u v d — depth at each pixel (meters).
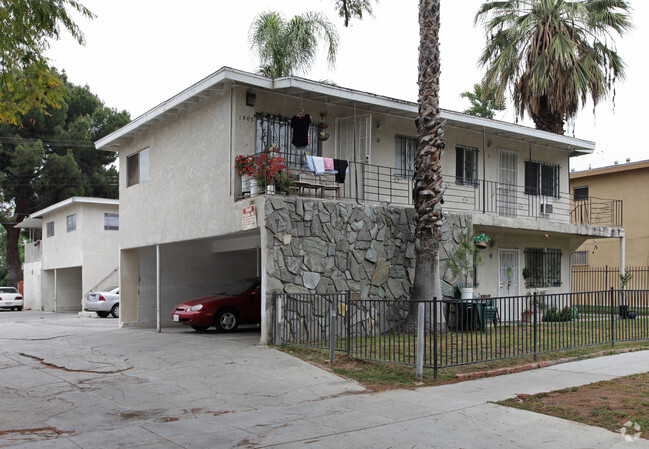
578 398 7.32
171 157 16.02
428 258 13.12
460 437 5.89
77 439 5.95
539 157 20.30
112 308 24.45
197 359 10.62
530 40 20.44
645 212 25.61
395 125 16.27
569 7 19.50
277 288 12.18
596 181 27.59
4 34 8.62
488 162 18.55
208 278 19.31
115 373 9.66
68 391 8.34
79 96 39.25
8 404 7.59
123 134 17.81
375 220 13.92
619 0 20.80
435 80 13.27
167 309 18.61
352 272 13.32
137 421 6.68
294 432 6.14
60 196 36.25
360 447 5.62
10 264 39.69
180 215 15.45
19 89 9.34
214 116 14.18
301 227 12.63
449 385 8.29
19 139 34.75
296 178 13.46
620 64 21.06
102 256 27.89
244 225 12.75
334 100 14.81
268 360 10.37
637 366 9.62
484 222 16.28
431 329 9.50
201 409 7.24
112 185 38.34
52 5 8.45
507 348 10.58
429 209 13.12
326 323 12.53
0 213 37.28
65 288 31.81
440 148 13.36
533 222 17.77
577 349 11.37
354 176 15.12
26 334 15.71
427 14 13.25
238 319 15.38
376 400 7.53
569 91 19.56
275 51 21.23
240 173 13.20
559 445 5.61
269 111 14.06
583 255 28.00
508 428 6.16
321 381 8.78
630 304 14.30
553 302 11.19
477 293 18.08
